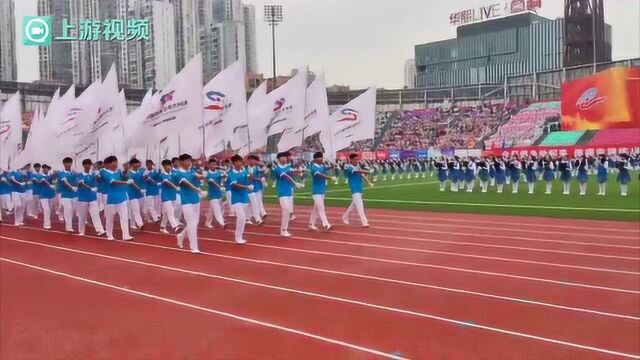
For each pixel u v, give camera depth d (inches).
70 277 362.6
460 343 229.0
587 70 2546.8
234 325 254.5
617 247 456.4
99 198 666.8
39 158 669.9
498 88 2822.3
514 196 977.5
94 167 607.5
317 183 581.0
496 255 426.6
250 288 325.1
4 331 249.8
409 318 263.9
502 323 255.6
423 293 310.8
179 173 456.1
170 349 224.1
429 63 4165.8
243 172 499.8
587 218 658.8
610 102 1738.4
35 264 411.5
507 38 3740.2
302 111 729.0
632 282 333.1
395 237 530.0
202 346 227.0
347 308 281.3
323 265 392.8
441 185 1186.0
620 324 253.4
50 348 226.8
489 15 3223.4
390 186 1326.3
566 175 1000.9
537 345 226.5
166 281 346.6
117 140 654.5
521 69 3673.7
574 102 1818.4
